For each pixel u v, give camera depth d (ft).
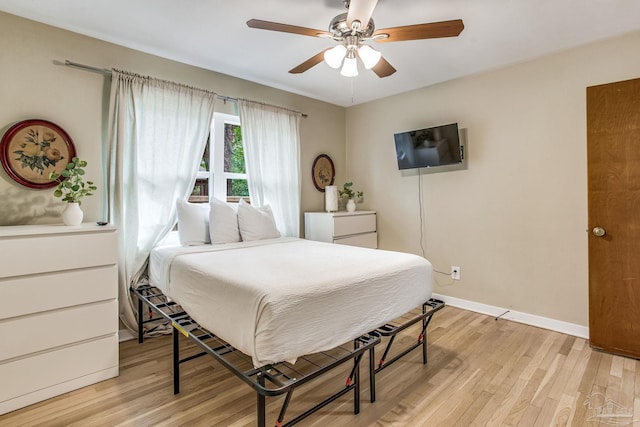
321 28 7.64
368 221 12.99
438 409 5.74
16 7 6.81
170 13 7.04
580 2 6.57
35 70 7.30
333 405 5.88
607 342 7.79
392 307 6.17
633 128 7.43
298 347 4.56
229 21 7.37
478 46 8.53
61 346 6.23
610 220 7.76
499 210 10.09
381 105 13.14
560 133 8.88
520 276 9.73
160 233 8.96
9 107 7.00
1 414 5.61
